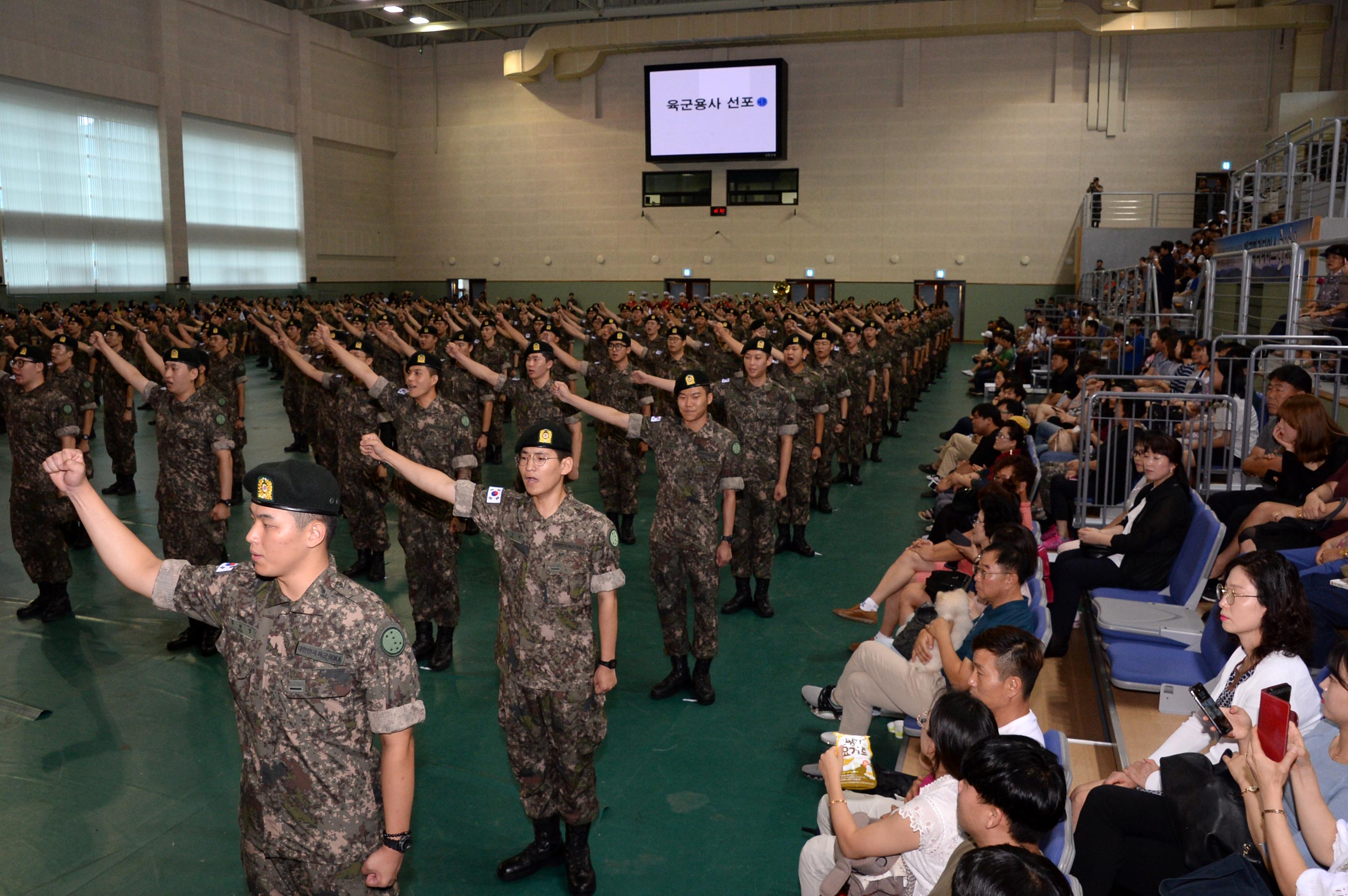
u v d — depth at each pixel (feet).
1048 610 14.80
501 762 14.14
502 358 37.35
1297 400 16.44
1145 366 32.53
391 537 26.30
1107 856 9.33
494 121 98.22
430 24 89.66
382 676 7.34
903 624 16.31
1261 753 7.47
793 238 90.53
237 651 7.44
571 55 92.07
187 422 17.35
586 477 34.60
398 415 17.31
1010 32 81.61
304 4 88.33
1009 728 9.87
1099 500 21.71
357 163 97.91
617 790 13.33
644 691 16.65
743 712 15.81
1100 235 74.33
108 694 16.31
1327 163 45.16
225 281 83.92
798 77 88.28
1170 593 15.61
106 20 71.82
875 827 8.61
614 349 27.99
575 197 96.27
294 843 7.45
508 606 10.82
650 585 22.63
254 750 7.43
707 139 87.40
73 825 12.31
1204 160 79.36
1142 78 79.97
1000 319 63.87
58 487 7.28
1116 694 14.40
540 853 11.50
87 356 43.96
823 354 28.89
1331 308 26.14
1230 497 18.56
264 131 86.84
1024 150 83.35
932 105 85.10
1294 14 74.13
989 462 23.89
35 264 68.08
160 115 76.13
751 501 19.94
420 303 81.20
